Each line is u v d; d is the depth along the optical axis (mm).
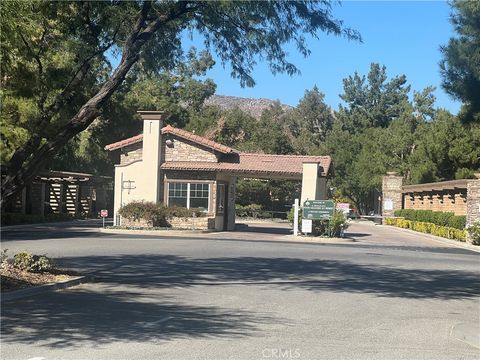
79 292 11984
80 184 44750
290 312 10500
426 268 18375
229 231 34594
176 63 15914
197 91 71062
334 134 72625
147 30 13812
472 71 14016
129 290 12422
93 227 34031
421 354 7742
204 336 8406
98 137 48031
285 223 48875
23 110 17297
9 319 9227
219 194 34562
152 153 33438
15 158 13039
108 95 13406
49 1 13078
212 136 60031
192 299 11562
